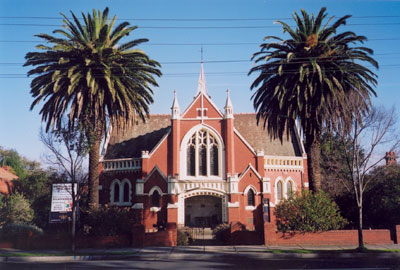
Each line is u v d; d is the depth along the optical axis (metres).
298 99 32.06
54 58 33.91
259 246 29.53
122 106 34.56
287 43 34.31
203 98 44.38
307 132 34.59
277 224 32.00
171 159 42.81
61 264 22.58
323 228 30.62
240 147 43.28
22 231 31.19
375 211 37.03
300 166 46.44
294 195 32.56
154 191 42.47
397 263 21.64
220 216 45.81
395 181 36.00
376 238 30.02
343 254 25.42
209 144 43.38
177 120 43.56
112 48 34.00
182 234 32.53
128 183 44.62
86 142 30.27
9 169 62.09
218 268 20.19
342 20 32.12
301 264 21.47
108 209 33.72
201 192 41.66
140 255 25.95
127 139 49.25
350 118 29.58
